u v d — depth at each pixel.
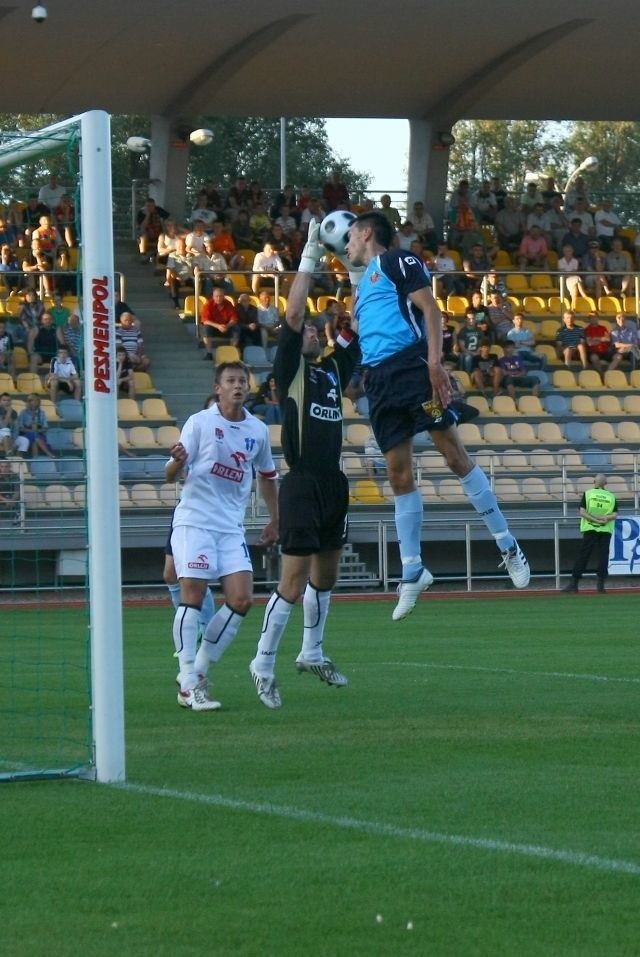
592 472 37.12
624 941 5.97
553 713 12.68
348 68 43.19
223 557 13.09
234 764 10.07
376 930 6.12
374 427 11.16
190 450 12.80
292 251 44.28
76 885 6.87
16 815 8.40
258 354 39.88
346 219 11.69
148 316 41.94
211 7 36.81
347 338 12.48
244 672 17.12
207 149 84.81
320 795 8.92
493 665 17.41
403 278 10.67
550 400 40.47
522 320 42.00
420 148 48.28
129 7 36.41
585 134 105.56
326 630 23.56
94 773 9.53
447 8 38.09
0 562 30.81
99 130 9.57
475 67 44.28
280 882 6.88
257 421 13.05
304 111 47.62
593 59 43.50
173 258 42.97
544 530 34.81
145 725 12.09
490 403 40.06
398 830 7.92
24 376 32.12
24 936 6.10
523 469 36.69
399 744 10.92
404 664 17.61
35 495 30.78
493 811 8.41
